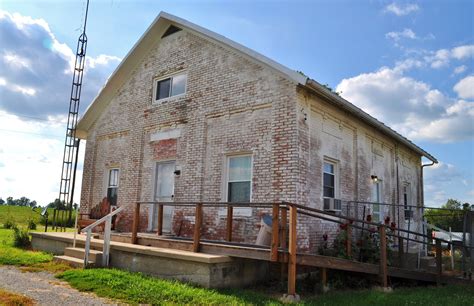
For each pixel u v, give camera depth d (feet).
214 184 35.96
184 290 23.30
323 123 35.58
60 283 25.50
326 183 35.94
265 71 33.83
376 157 46.29
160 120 42.63
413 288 31.50
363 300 23.97
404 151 55.98
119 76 48.01
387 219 39.63
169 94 43.09
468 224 42.52
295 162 30.63
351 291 27.96
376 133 45.96
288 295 23.29
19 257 34.35
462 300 25.91
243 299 22.33
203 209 36.22
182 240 30.45
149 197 42.11
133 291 22.86
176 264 27.04
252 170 33.30
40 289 23.50
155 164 42.68
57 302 20.61
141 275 27.58
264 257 24.27
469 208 52.75
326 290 27.55
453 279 34.58
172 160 41.19
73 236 38.93
